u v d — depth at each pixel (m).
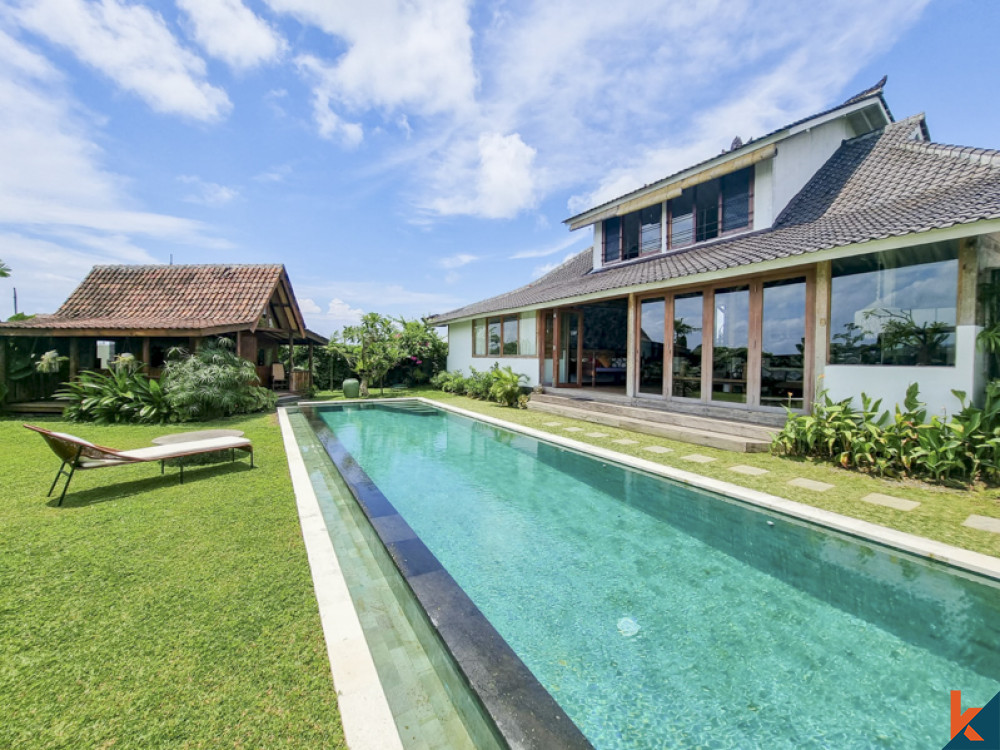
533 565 3.49
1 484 4.89
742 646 2.55
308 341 16.72
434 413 12.02
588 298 10.24
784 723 2.04
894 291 5.92
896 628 2.70
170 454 4.90
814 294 6.86
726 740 1.95
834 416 5.82
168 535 3.52
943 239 4.89
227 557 3.14
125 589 2.71
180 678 1.98
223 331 10.92
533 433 8.11
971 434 4.86
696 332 8.77
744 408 7.82
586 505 4.79
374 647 2.39
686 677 2.31
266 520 3.85
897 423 5.25
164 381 9.92
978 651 2.49
